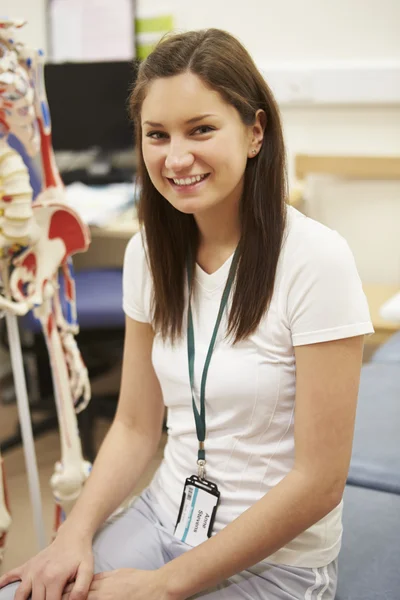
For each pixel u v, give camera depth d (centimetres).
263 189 113
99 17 329
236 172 110
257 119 113
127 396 139
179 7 312
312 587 116
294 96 298
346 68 287
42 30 343
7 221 153
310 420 109
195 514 121
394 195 299
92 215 273
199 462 121
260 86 112
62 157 315
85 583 113
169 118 108
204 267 122
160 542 125
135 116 121
